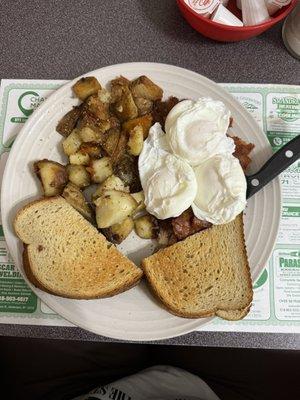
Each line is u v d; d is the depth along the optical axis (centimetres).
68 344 37
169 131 30
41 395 37
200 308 29
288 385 37
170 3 36
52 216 31
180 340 31
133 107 32
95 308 30
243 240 31
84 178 31
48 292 29
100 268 30
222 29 32
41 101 34
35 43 36
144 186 30
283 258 32
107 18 36
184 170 30
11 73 35
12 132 34
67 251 31
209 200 29
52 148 33
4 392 36
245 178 30
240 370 37
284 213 33
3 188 31
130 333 29
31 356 37
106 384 37
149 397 37
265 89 35
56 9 36
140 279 30
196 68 35
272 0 31
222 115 31
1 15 36
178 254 31
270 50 35
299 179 33
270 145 33
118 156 31
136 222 31
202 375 38
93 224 32
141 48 35
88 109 32
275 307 31
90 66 35
